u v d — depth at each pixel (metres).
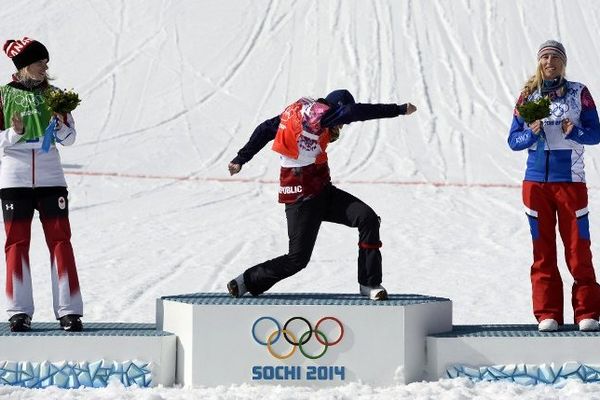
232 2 120.69
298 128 22.27
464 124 92.88
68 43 111.38
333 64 106.19
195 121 94.38
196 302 21.22
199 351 20.86
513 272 41.66
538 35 111.94
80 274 39.97
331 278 39.47
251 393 20.00
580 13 116.62
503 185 74.12
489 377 20.95
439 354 21.08
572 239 22.33
